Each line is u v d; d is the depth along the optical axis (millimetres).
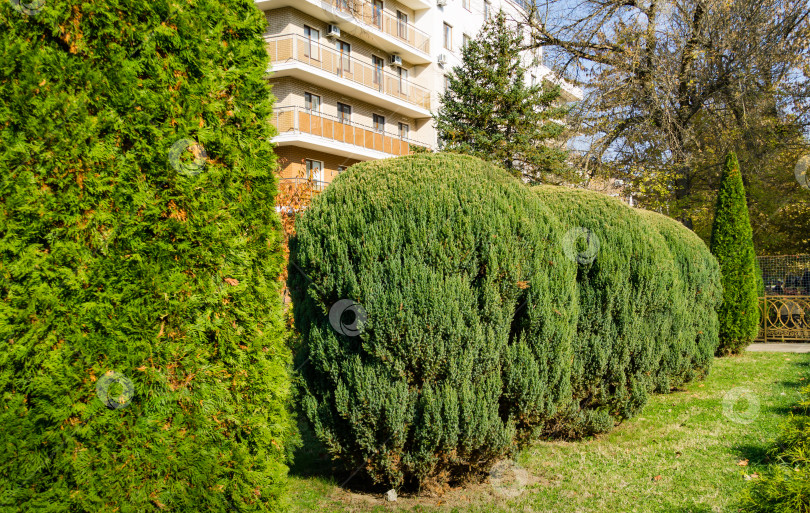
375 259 4277
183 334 2652
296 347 5168
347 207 4504
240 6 3125
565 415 6035
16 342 2176
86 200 2344
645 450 6164
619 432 6910
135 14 2535
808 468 3447
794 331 15234
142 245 2502
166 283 2562
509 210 4613
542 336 4734
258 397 2971
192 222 2715
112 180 2414
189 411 2648
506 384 4668
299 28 21375
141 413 2480
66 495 2277
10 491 2178
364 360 4352
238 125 3027
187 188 2678
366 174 4789
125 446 2422
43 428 2230
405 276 4207
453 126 16312
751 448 6078
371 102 25328
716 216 13547
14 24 2246
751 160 17422
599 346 6137
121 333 2404
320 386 4594
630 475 5367
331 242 4387
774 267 16000
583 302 6168
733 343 12898
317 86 22594
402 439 4352
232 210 2941
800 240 18000
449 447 4363
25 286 2209
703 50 17234
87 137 2344
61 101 2285
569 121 17453
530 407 4660
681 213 18203
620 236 6422
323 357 4398
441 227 4348
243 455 2826
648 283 6520
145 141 2521
